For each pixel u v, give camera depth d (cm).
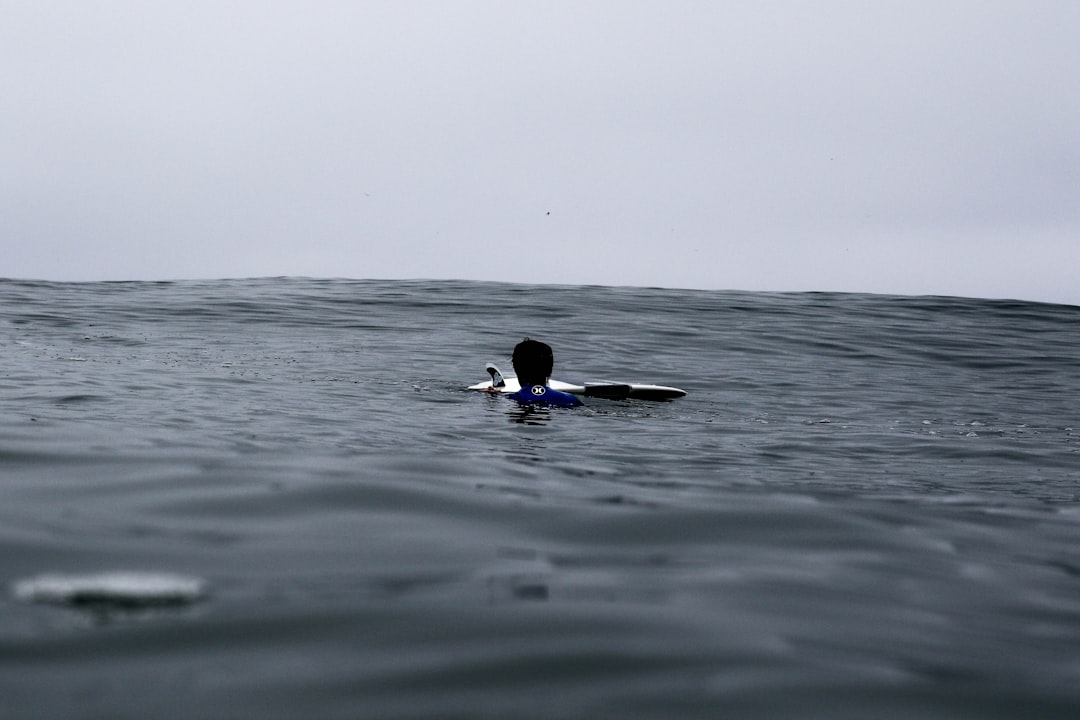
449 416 725
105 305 1608
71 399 711
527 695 218
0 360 952
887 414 874
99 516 365
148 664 228
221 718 202
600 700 217
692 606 287
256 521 369
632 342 1370
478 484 457
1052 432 779
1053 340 1495
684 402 904
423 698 215
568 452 588
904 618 288
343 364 1073
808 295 1959
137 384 820
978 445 691
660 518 405
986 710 222
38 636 242
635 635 258
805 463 596
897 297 1952
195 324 1433
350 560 322
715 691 224
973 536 405
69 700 207
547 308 1694
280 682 221
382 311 1630
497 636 254
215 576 297
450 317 1573
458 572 313
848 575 334
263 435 591
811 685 230
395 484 444
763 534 388
